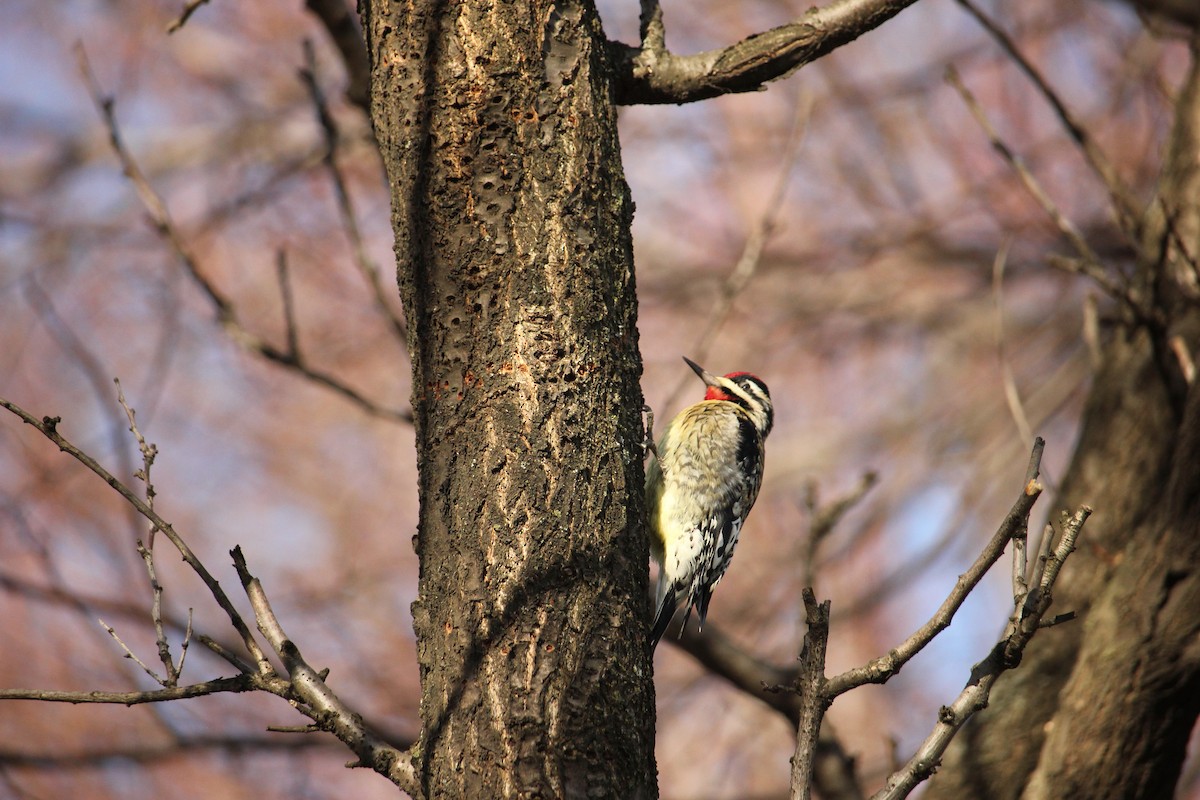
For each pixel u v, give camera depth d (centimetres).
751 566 1834
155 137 1839
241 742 1117
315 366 1841
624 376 555
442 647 509
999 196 1830
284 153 1795
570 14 589
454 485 529
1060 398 1831
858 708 1867
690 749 1762
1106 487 931
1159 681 757
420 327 558
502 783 471
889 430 1898
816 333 1928
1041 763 800
